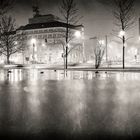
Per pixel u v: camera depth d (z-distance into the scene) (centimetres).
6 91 1145
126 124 536
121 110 688
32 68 4756
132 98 916
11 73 2959
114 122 553
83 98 917
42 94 1034
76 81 1734
